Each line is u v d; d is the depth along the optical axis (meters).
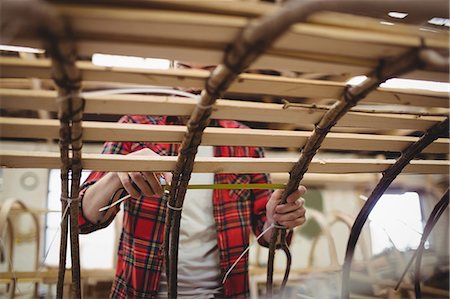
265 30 0.37
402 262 1.68
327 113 0.60
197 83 0.50
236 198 0.99
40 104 0.53
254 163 0.70
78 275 0.72
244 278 0.95
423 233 0.94
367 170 0.78
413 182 1.86
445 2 0.48
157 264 0.90
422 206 1.82
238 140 0.66
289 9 0.35
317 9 0.35
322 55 0.47
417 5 0.51
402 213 1.54
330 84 0.54
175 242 0.75
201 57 0.46
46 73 0.48
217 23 0.39
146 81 0.50
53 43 0.39
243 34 0.40
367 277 1.87
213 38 0.42
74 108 0.50
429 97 0.60
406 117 0.66
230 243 0.95
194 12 0.39
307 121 0.63
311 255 2.86
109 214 0.89
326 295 1.67
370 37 0.43
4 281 1.57
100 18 0.37
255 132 0.64
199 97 0.54
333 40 0.43
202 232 0.97
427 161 0.83
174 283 0.76
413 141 0.73
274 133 0.65
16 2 0.32
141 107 0.55
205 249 0.97
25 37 0.40
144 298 0.89
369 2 0.44
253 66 0.49
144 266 0.90
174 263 0.75
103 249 3.08
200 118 0.55
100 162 0.63
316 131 0.63
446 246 1.44
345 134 0.70
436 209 0.89
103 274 2.22
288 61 0.47
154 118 0.87
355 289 1.85
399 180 1.84
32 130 0.57
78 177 0.64
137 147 0.92
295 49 0.45
